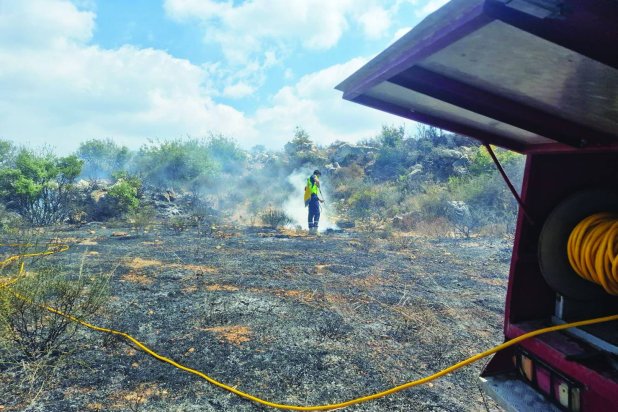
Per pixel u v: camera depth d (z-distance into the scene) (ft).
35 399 10.64
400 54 5.79
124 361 12.95
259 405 10.74
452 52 5.57
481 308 18.48
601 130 7.09
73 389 11.21
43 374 11.87
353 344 14.56
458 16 4.54
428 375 12.47
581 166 8.68
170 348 13.96
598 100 5.90
